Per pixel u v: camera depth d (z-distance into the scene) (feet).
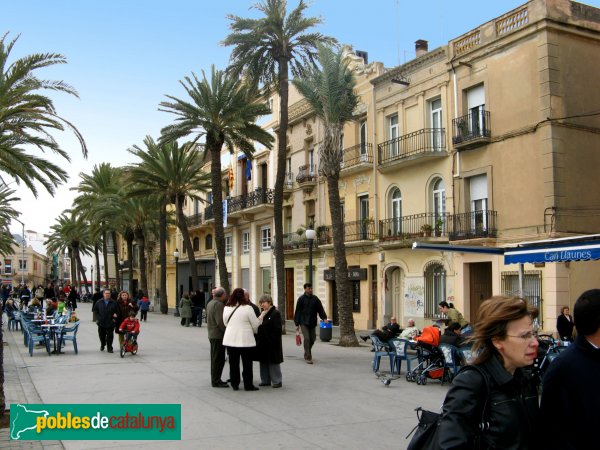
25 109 43.24
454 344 38.86
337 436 25.75
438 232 79.00
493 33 72.59
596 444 10.10
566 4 67.41
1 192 127.85
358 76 97.96
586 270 64.95
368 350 63.93
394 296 90.02
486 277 74.95
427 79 82.64
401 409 31.55
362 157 94.12
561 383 10.36
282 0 88.07
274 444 24.40
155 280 215.10
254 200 129.80
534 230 66.23
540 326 63.77
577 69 67.82
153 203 152.66
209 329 38.83
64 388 37.68
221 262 100.37
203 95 99.30
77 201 171.32
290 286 123.44
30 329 57.36
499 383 9.62
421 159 81.61
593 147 67.97
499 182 71.10
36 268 406.00
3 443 24.48
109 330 59.11
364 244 93.50
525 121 68.03
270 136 103.40
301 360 54.03
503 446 9.49
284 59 88.74
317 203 110.52
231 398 34.58
